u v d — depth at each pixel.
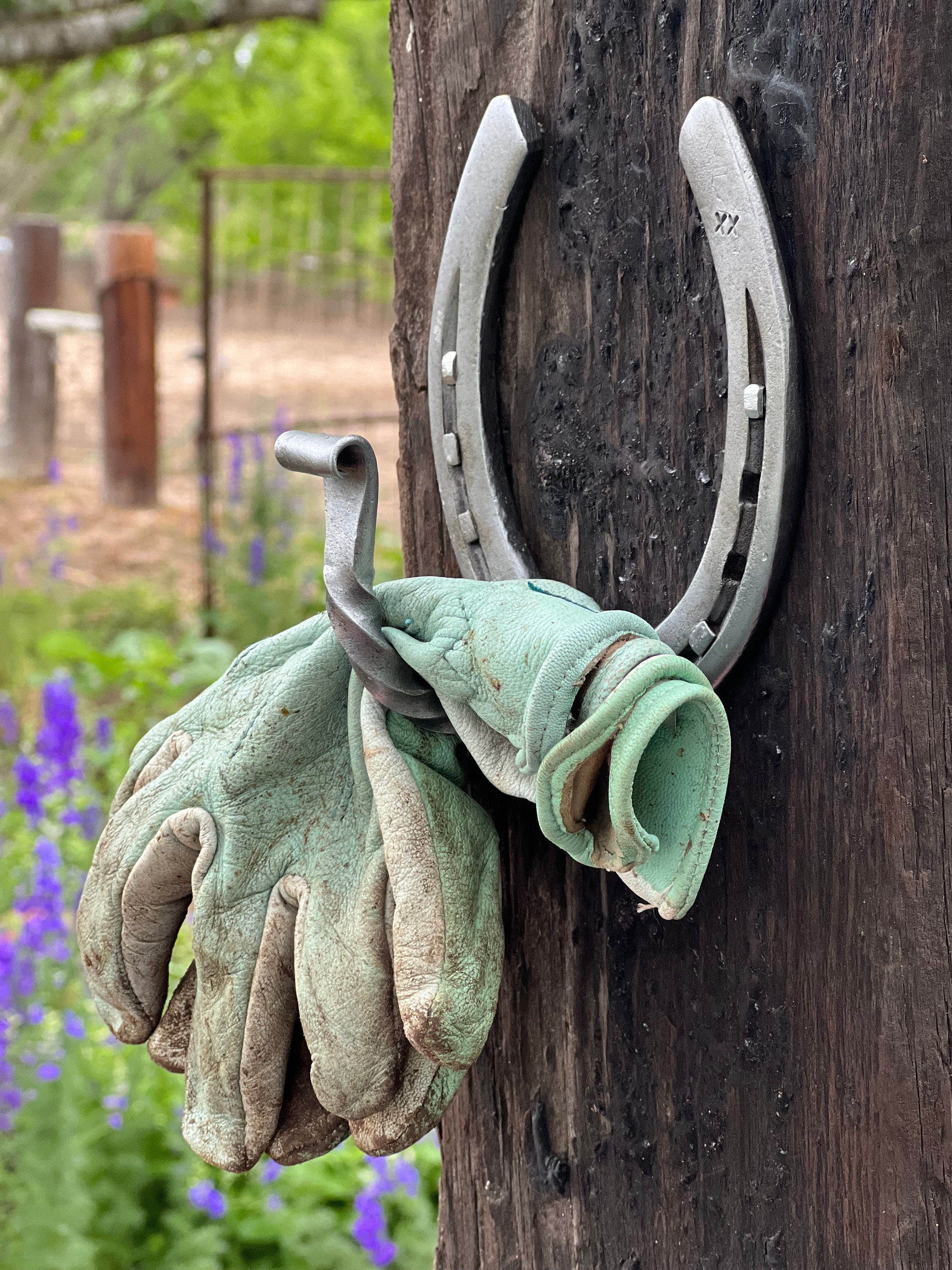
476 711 0.76
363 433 7.09
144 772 0.93
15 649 4.84
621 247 0.84
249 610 5.26
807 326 0.75
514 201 0.89
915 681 0.72
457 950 0.78
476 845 0.82
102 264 7.13
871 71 0.70
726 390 0.79
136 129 11.12
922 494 0.71
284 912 0.85
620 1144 0.94
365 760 0.81
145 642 4.73
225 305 7.65
